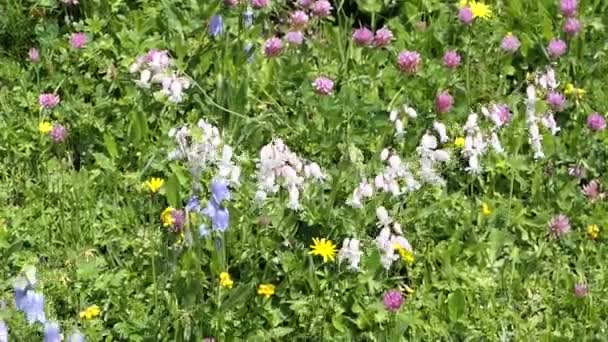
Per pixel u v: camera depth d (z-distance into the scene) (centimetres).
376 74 205
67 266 181
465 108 201
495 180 198
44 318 162
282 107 200
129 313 176
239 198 183
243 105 196
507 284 186
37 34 206
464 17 212
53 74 204
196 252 173
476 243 188
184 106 199
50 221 187
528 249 192
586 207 197
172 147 191
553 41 212
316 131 195
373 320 178
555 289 187
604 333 182
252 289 178
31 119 198
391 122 192
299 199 180
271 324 177
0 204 190
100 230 187
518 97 207
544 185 198
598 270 189
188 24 208
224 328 174
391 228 184
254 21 211
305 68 203
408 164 186
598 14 222
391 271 185
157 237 183
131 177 191
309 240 183
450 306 180
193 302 173
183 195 188
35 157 195
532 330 182
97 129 198
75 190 189
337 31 211
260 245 181
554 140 200
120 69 202
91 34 207
